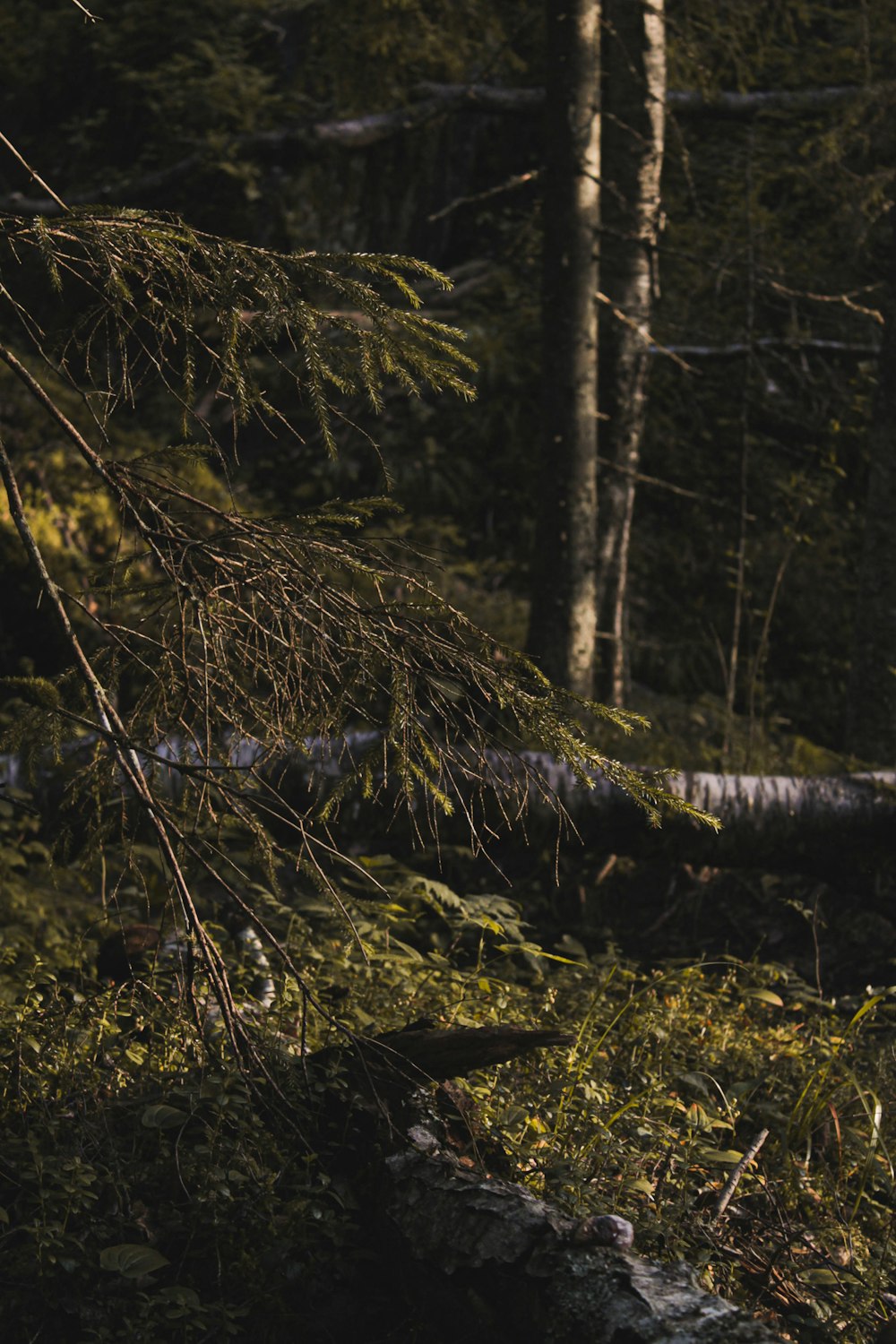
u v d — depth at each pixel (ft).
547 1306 8.14
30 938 15.70
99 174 37.27
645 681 32.81
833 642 33.91
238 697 9.28
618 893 22.47
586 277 23.12
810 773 22.99
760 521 35.40
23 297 20.43
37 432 25.88
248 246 8.79
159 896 17.03
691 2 28.81
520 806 9.62
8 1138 10.18
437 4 30.68
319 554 9.23
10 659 23.98
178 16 38.01
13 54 39.32
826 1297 10.46
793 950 21.47
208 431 9.27
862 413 31.22
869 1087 13.47
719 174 34.91
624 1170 10.85
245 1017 11.70
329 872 19.54
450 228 39.45
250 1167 9.92
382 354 9.01
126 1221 9.61
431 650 9.25
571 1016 14.33
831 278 34.55
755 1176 11.76
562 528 23.25
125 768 8.54
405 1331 9.27
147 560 24.13
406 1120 10.12
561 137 22.86
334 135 32.17
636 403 25.43
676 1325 7.67
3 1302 9.02
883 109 29.35
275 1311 9.30
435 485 34.01
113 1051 11.43
